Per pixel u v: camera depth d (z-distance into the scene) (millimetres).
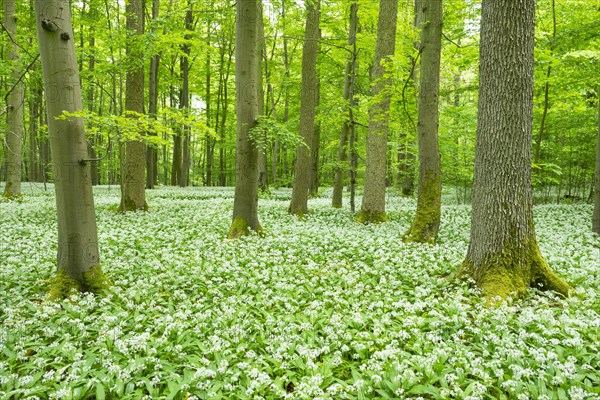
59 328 4965
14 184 17359
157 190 25047
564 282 6414
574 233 11211
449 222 13438
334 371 4309
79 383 3896
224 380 3967
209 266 7453
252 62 9969
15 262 7523
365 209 13477
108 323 5047
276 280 6918
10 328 4961
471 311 5625
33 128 27078
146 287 6430
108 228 11242
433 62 9977
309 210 16047
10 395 3664
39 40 5816
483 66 6609
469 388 3713
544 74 13797
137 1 14852
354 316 5359
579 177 20219
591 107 16328
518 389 3750
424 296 6312
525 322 5078
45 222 11984
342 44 19109
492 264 6434
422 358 4152
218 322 5230
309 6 14047
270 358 4391
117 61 12953
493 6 6402
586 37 13930
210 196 21984
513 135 6379
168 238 10031
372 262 8164
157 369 4180
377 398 3727
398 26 15047
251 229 10250
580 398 3562
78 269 6145
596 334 4789
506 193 6406
